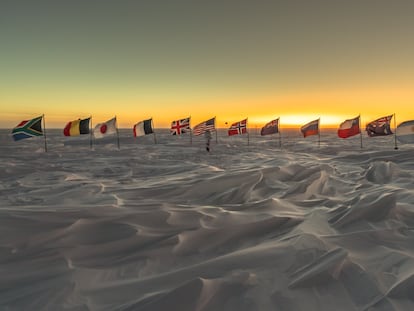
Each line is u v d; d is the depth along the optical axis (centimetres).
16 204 502
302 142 3238
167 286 230
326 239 316
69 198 541
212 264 263
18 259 272
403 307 202
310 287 227
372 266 257
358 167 1025
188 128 2428
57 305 206
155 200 560
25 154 1647
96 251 298
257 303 207
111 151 1919
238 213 434
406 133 1578
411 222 379
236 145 2742
